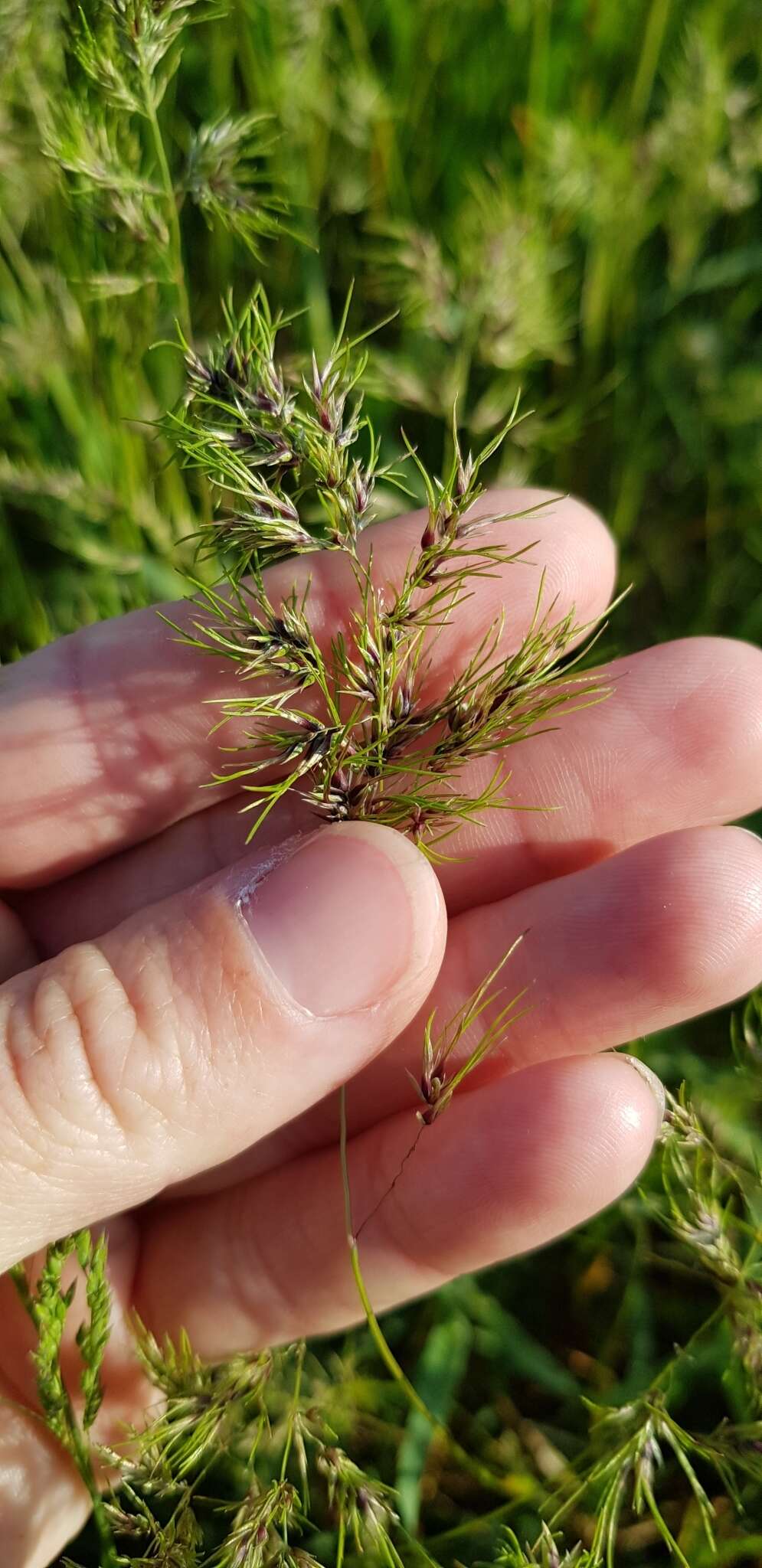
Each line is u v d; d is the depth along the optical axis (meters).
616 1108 0.09
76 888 0.10
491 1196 0.09
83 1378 0.08
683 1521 0.10
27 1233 0.08
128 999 0.08
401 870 0.08
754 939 0.09
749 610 0.13
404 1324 0.11
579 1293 0.11
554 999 0.09
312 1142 0.10
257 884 0.08
